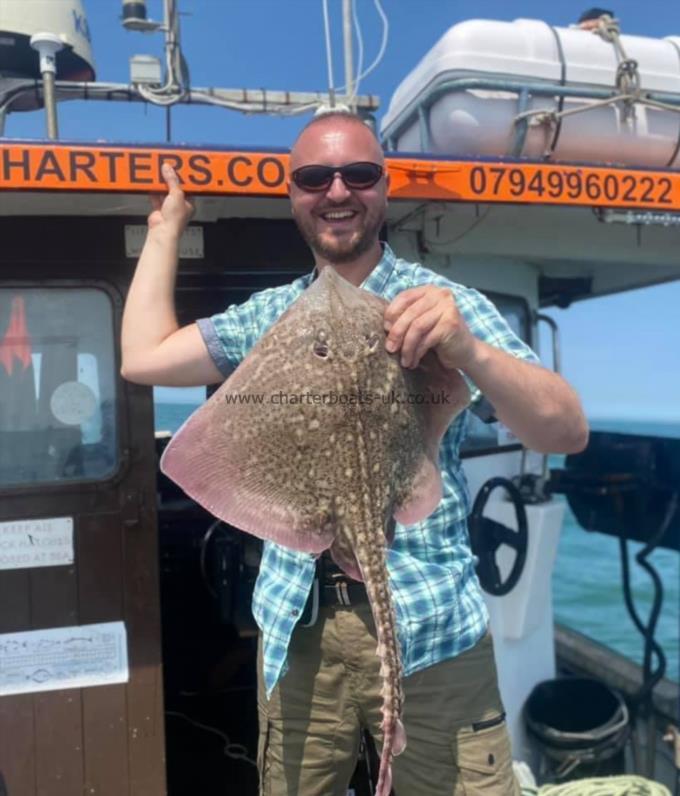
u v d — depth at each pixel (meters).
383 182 2.04
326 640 2.02
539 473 4.36
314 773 2.10
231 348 2.11
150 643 3.04
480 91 2.99
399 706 1.43
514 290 4.21
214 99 3.37
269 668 1.98
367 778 3.14
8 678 2.93
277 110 3.46
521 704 4.02
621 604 12.68
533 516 3.97
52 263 3.04
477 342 1.61
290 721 2.11
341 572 1.99
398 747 1.45
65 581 2.99
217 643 4.58
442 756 1.97
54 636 2.97
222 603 4.00
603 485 4.80
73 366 3.06
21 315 3.04
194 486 1.53
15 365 3.02
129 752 3.00
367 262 2.09
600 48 3.11
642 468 4.85
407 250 3.56
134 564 3.04
